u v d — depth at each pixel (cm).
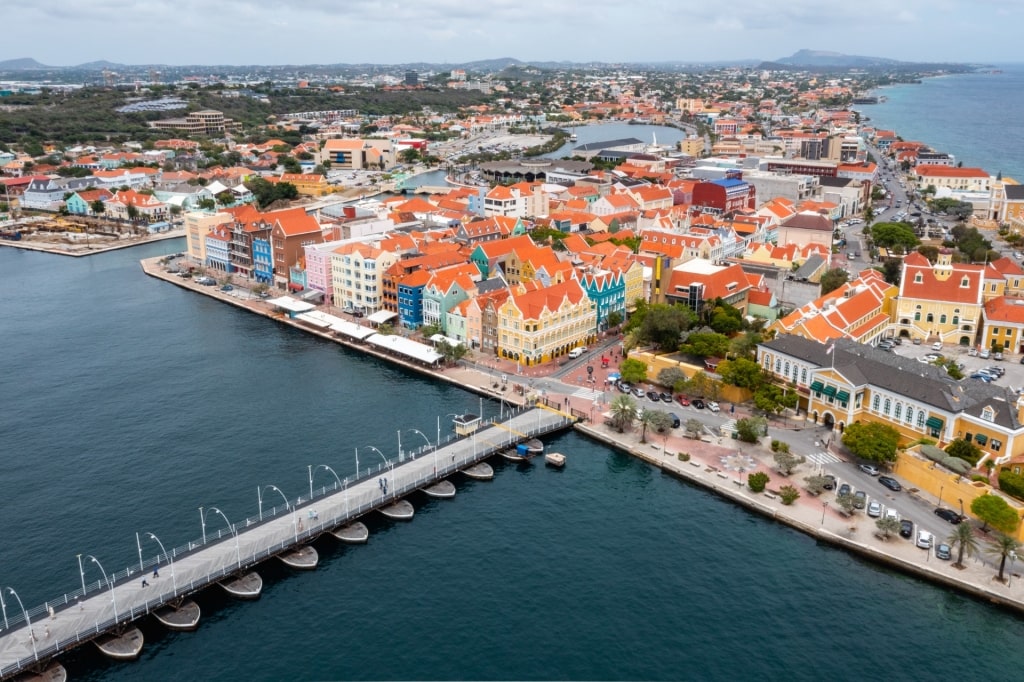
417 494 17975
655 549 15850
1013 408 17700
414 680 12469
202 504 17338
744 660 12888
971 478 16862
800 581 14875
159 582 14362
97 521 16712
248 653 13100
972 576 14725
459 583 14825
